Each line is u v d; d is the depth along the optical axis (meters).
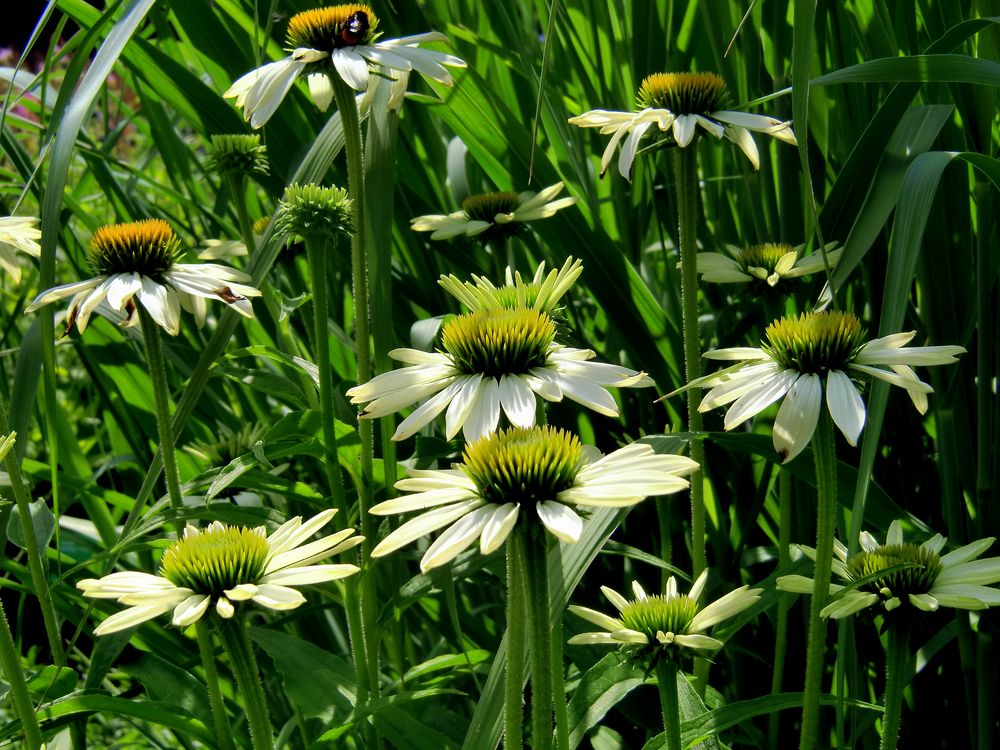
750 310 1.46
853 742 1.31
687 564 1.50
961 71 1.34
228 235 1.66
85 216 1.56
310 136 1.58
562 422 1.50
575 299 1.58
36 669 1.44
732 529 1.49
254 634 1.36
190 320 1.60
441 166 1.64
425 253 1.55
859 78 1.35
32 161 1.55
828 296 1.40
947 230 1.40
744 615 1.36
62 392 2.46
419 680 1.44
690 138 1.36
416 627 1.57
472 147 1.53
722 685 1.52
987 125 1.40
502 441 1.23
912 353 1.28
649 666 1.29
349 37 1.36
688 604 1.29
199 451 1.50
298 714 1.41
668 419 1.51
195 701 1.38
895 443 1.47
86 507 1.56
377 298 1.41
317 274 1.36
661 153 1.55
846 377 1.27
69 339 1.52
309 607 1.45
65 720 1.36
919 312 1.48
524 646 1.28
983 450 1.40
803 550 1.32
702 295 1.56
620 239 1.55
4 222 1.36
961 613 1.40
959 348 1.27
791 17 1.51
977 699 1.41
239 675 1.27
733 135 1.38
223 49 1.56
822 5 1.47
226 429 1.54
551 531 1.21
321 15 1.37
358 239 1.36
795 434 1.27
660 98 1.39
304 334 1.58
